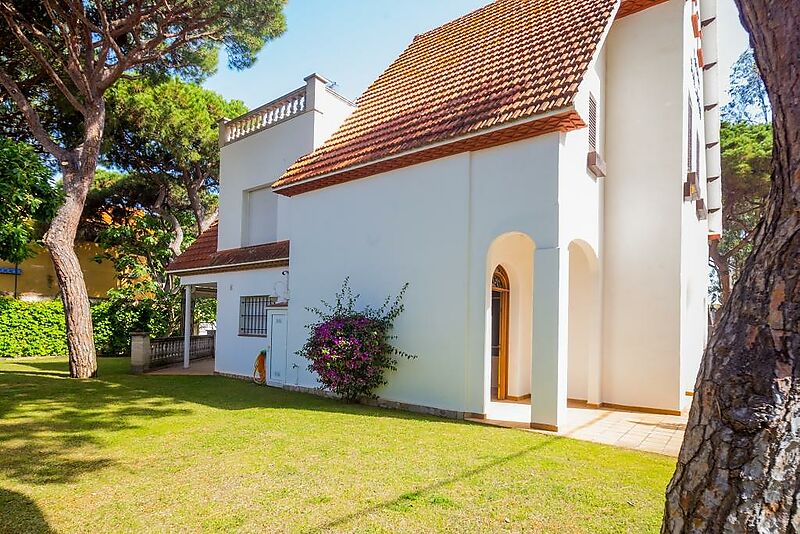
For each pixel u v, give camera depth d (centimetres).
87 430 710
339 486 475
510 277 1048
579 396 993
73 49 1270
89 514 415
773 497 172
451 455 575
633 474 510
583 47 807
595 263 929
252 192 1511
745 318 193
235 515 411
